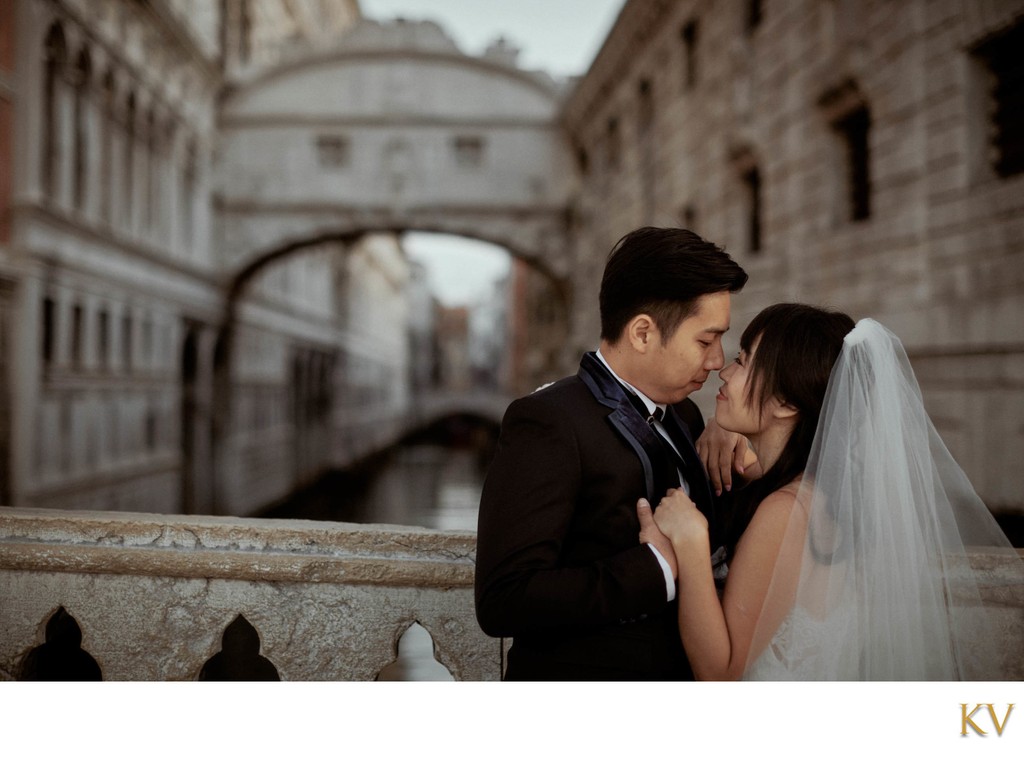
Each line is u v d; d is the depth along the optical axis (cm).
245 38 2355
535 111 2350
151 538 209
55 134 1214
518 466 143
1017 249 652
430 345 8894
